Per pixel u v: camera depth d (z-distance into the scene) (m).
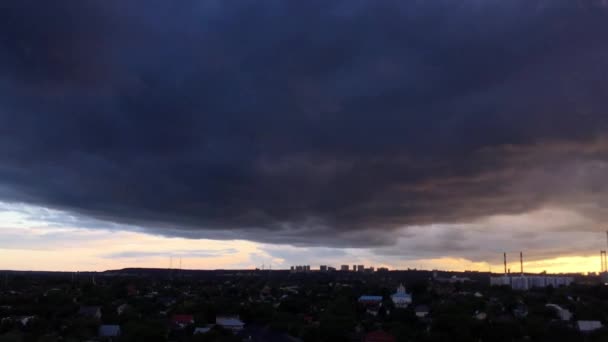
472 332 126.81
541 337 127.69
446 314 141.62
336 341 122.56
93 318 133.12
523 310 170.12
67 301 168.25
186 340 115.81
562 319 155.38
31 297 174.88
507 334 126.12
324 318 140.75
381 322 148.50
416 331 130.75
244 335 124.81
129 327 120.12
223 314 159.00
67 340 112.44
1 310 144.50
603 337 125.00
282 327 135.00
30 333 116.38
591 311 165.62
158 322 128.50
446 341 122.06
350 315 154.25
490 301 197.75
